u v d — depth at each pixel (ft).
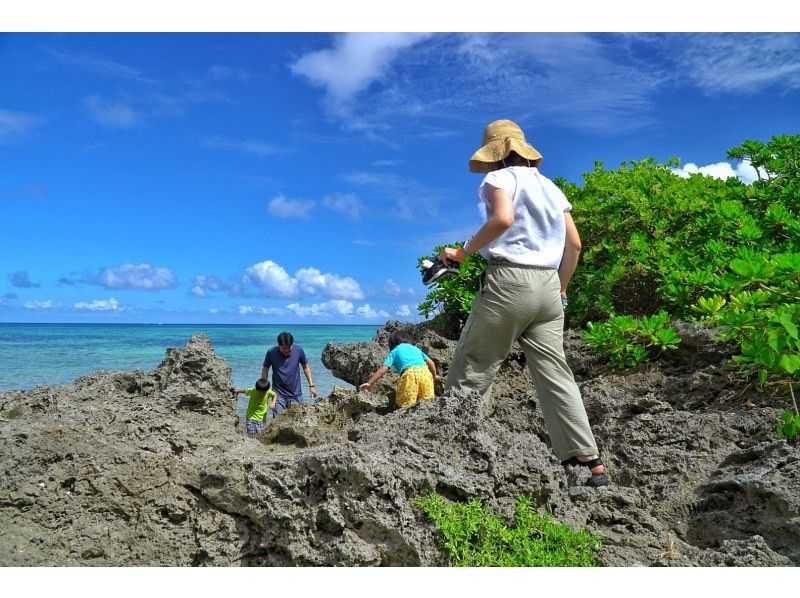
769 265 17.40
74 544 10.55
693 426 15.62
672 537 11.68
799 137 29.32
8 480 10.80
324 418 20.67
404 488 10.61
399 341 21.50
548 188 13.84
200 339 17.51
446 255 14.29
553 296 13.62
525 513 10.87
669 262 24.89
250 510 10.79
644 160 33.35
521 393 22.02
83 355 86.38
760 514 12.13
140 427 13.09
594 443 13.53
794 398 14.80
